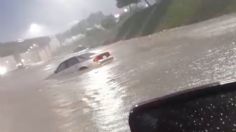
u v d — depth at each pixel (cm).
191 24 4281
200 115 244
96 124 801
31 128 966
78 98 1285
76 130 800
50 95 1630
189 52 1631
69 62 2353
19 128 996
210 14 4197
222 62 1127
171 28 4922
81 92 1419
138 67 1678
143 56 2178
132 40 5338
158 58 1811
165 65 1462
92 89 1409
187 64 1305
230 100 245
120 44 5162
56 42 16725
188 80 1012
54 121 984
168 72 1255
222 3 4184
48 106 1300
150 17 6141
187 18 4709
